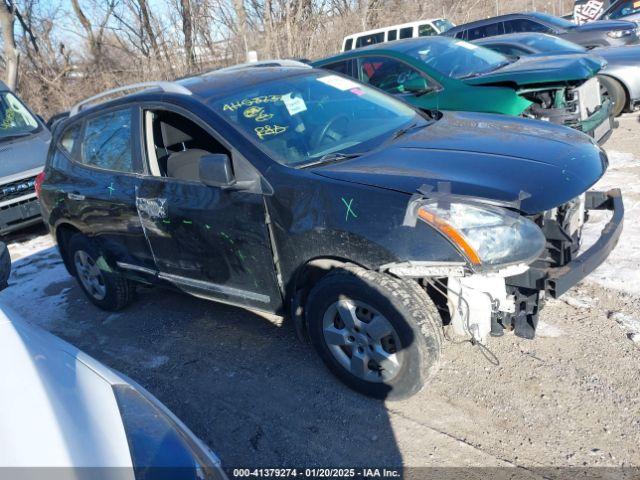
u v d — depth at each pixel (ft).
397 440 9.29
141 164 12.92
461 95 20.03
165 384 11.84
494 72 20.56
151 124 12.95
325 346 10.39
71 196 14.55
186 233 11.87
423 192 8.86
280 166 10.44
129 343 13.82
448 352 11.18
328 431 9.73
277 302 10.95
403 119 13.07
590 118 19.49
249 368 11.87
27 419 5.55
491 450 8.82
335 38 61.26
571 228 11.01
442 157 10.23
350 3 63.93
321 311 10.18
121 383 6.80
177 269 12.73
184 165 12.50
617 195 11.79
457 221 8.55
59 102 52.70
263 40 57.67
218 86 12.76
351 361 10.14
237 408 10.68
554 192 9.00
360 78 23.56
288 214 10.04
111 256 14.60
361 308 9.77
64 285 18.43
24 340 6.79
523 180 9.18
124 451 5.52
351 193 9.40
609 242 10.03
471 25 41.06
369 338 9.71
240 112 11.73
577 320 11.67
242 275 11.31
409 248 8.84
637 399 9.32
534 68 19.65
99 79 54.49
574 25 37.35
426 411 9.80
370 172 9.79
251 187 10.53
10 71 48.75
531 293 9.29
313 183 9.84
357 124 12.45
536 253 8.70
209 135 12.25
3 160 23.91
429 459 8.82
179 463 5.73
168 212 12.03
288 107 12.17
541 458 8.54
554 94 19.42
